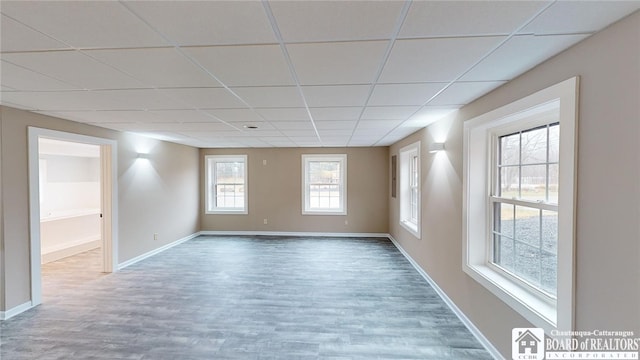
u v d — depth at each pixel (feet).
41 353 8.00
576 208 5.14
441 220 11.71
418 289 12.55
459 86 7.54
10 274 10.10
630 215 4.24
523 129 7.57
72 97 8.60
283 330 9.23
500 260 8.62
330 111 10.45
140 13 4.12
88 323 9.65
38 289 10.99
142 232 17.11
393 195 21.03
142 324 9.59
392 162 21.39
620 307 4.41
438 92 8.05
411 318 10.00
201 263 16.34
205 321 9.80
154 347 8.31
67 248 18.16
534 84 6.25
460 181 9.89
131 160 16.21
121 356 7.88
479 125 8.50
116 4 3.87
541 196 6.92
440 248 11.84
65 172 22.45
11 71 6.44
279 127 13.96
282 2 3.85
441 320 9.86
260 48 5.32
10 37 4.85
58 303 11.18
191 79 7.02
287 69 6.37
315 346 8.38
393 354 8.02
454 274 10.43
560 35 4.83
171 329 9.29
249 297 11.76
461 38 4.94
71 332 9.09
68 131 12.21
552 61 5.72
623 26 4.30
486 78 6.95
